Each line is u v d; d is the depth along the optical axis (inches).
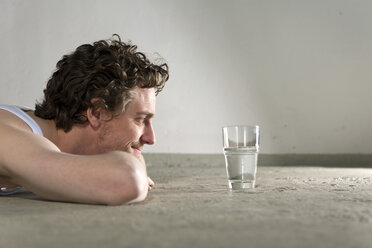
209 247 23.6
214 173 104.7
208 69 169.3
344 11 173.8
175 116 166.2
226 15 171.3
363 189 56.6
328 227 29.5
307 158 172.4
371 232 28.0
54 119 52.5
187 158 164.1
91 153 52.5
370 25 173.3
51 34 153.7
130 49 54.5
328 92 173.3
